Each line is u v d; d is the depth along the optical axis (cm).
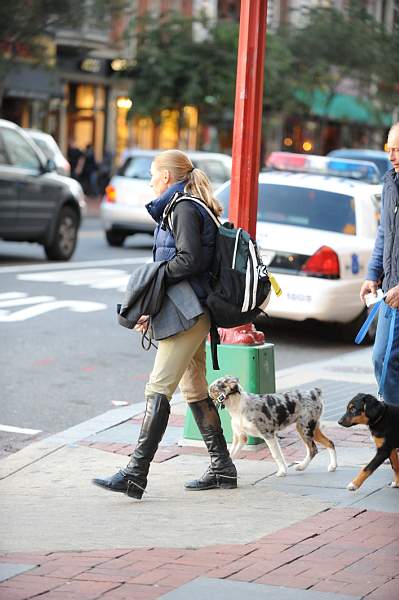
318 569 715
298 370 1582
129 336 1844
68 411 1327
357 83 6094
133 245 3338
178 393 1382
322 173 2342
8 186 2553
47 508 898
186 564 724
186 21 5166
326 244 1769
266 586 679
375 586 684
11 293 2200
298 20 5781
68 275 2516
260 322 2042
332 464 1005
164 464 1045
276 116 5669
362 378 1516
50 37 5206
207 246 910
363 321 1853
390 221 966
